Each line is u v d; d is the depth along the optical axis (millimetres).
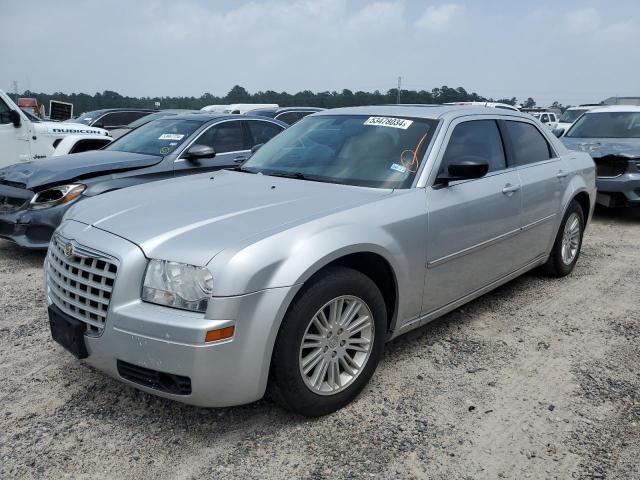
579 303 4887
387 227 3266
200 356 2559
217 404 2703
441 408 3191
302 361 2879
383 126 4113
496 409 3189
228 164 7020
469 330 4281
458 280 3920
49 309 3131
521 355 3871
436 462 2723
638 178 8141
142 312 2656
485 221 4039
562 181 5137
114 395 3295
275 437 2910
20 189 5945
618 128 9555
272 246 2740
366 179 3709
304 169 4008
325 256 2855
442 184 3725
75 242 2990
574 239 5605
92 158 6418
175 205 3275
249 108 19297
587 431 2984
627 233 7738
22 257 6195
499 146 4473
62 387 3381
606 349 3980
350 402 3217
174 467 2680
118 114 18203
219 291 2580
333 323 3010
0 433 2918
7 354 3795
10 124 9133
